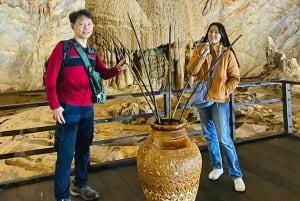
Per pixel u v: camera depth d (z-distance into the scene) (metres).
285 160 2.78
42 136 4.26
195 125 4.69
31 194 2.26
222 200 2.06
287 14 8.84
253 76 8.66
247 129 4.73
